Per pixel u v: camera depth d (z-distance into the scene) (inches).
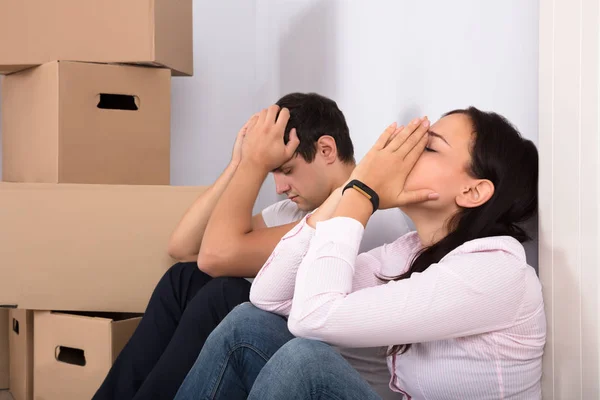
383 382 59.9
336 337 44.0
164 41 92.7
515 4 57.1
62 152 87.9
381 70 83.0
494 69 60.2
